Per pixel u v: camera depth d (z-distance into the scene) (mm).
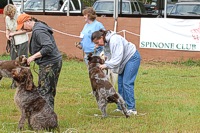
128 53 9375
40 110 7699
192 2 21594
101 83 8930
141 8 23453
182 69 16672
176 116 9406
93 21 11531
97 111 9875
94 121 8922
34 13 22500
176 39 17969
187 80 14414
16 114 9602
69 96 11602
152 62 18219
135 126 8594
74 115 9461
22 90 7738
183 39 17875
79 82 13719
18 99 7738
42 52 8031
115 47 9086
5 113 9641
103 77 8977
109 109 10039
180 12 21422
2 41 20234
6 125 8547
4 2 25312
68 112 9742
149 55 18438
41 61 8289
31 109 7707
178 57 18031
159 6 22297
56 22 19609
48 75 8281
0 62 11773
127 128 8414
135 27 18562
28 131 7746
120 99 9008
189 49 17844
